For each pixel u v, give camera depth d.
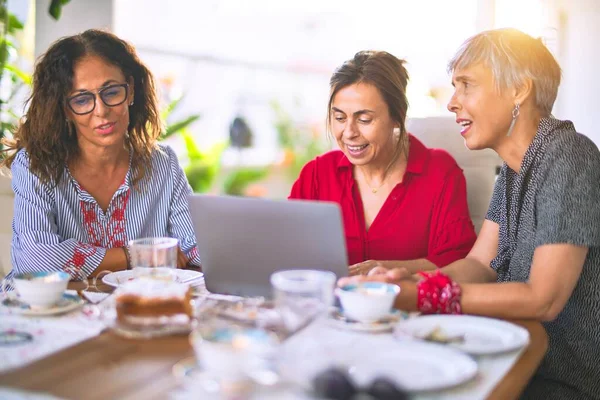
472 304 1.54
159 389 1.09
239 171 6.00
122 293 1.39
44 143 2.05
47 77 2.02
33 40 3.92
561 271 1.57
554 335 1.75
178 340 1.34
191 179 5.12
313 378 1.04
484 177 2.65
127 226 2.16
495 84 1.76
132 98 2.15
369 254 2.27
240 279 1.61
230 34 7.27
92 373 1.16
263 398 1.04
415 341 1.30
